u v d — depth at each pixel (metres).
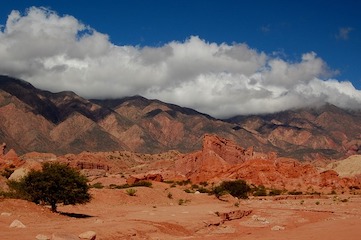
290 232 34.28
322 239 28.56
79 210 43.91
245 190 91.50
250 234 34.03
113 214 42.09
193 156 179.50
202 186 129.00
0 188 47.53
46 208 37.41
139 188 66.88
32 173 39.03
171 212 46.22
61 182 38.69
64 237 23.19
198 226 36.94
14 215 31.81
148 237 29.88
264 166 151.00
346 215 53.72
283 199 100.81
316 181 145.75
